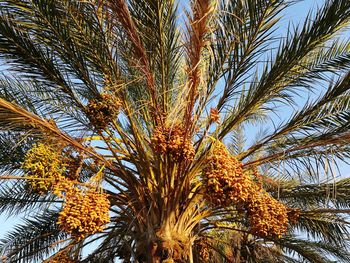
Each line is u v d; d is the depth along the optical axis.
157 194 6.78
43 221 8.71
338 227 8.34
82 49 6.58
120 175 6.92
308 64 7.14
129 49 6.24
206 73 6.45
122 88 6.80
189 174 6.65
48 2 6.20
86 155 6.70
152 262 6.40
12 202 8.33
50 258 7.09
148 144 6.85
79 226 5.64
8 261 8.21
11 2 6.20
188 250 6.59
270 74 6.85
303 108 7.21
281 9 6.25
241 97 7.69
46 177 6.09
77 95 7.33
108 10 5.68
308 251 8.76
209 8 5.10
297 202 8.49
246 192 5.83
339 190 8.12
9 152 7.55
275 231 6.42
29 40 6.47
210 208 7.02
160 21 6.08
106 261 7.79
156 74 6.81
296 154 7.20
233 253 9.30
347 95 7.07
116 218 7.24
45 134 6.33
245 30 6.42
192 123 6.11
